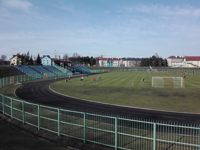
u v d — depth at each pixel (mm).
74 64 175125
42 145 18578
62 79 97750
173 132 21891
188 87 63531
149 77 100875
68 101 42344
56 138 20047
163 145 18344
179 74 122750
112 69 179000
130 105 38250
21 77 84875
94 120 26156
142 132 21453
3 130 22344
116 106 37438
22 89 60844
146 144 18562
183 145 18203
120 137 20094
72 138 19953
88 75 121750
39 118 22422
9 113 27406
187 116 30609
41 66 125875
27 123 24000
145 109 35062
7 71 93188
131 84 71688
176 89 58969
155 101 41969
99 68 179875
